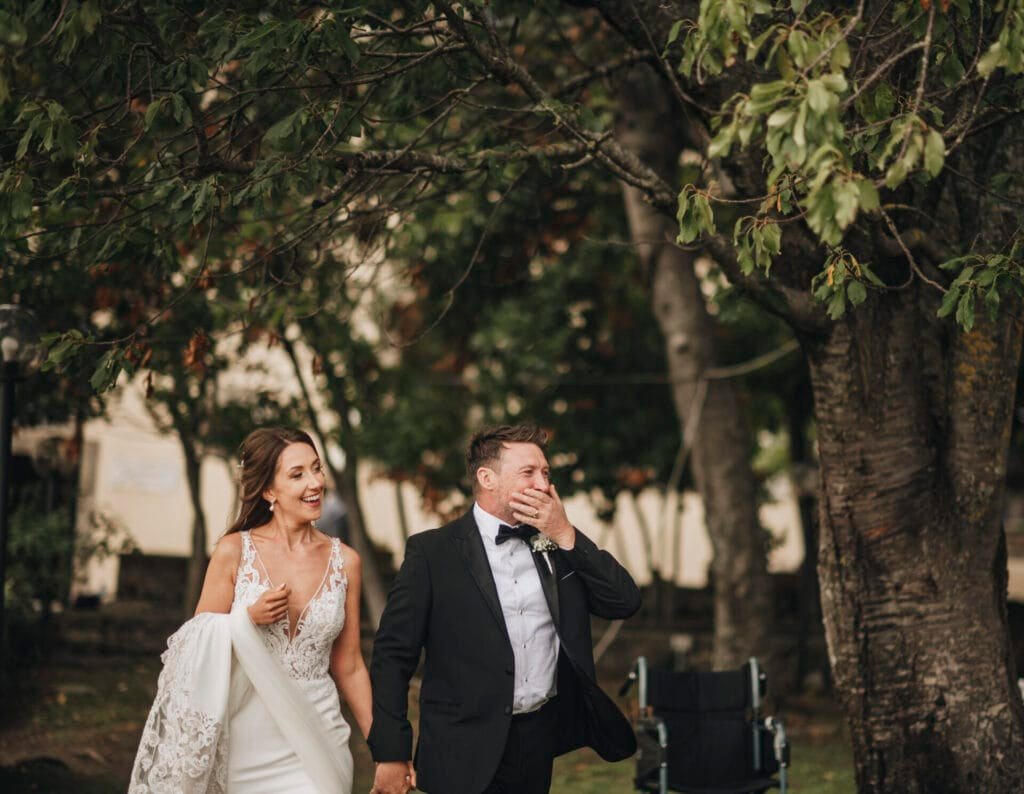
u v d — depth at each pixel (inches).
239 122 221.0
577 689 169.5
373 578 413.1
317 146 191.6
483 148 263.7
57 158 175.9
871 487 201.5
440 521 518.9
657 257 430.0
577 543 164.4
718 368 434.0
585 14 376.5
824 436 205.5
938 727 199.0
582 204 453.7
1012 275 159.0
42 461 439.5
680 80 208.1
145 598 534.0
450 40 200.7
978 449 201.0
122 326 330.0
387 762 157.0
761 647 421.7
